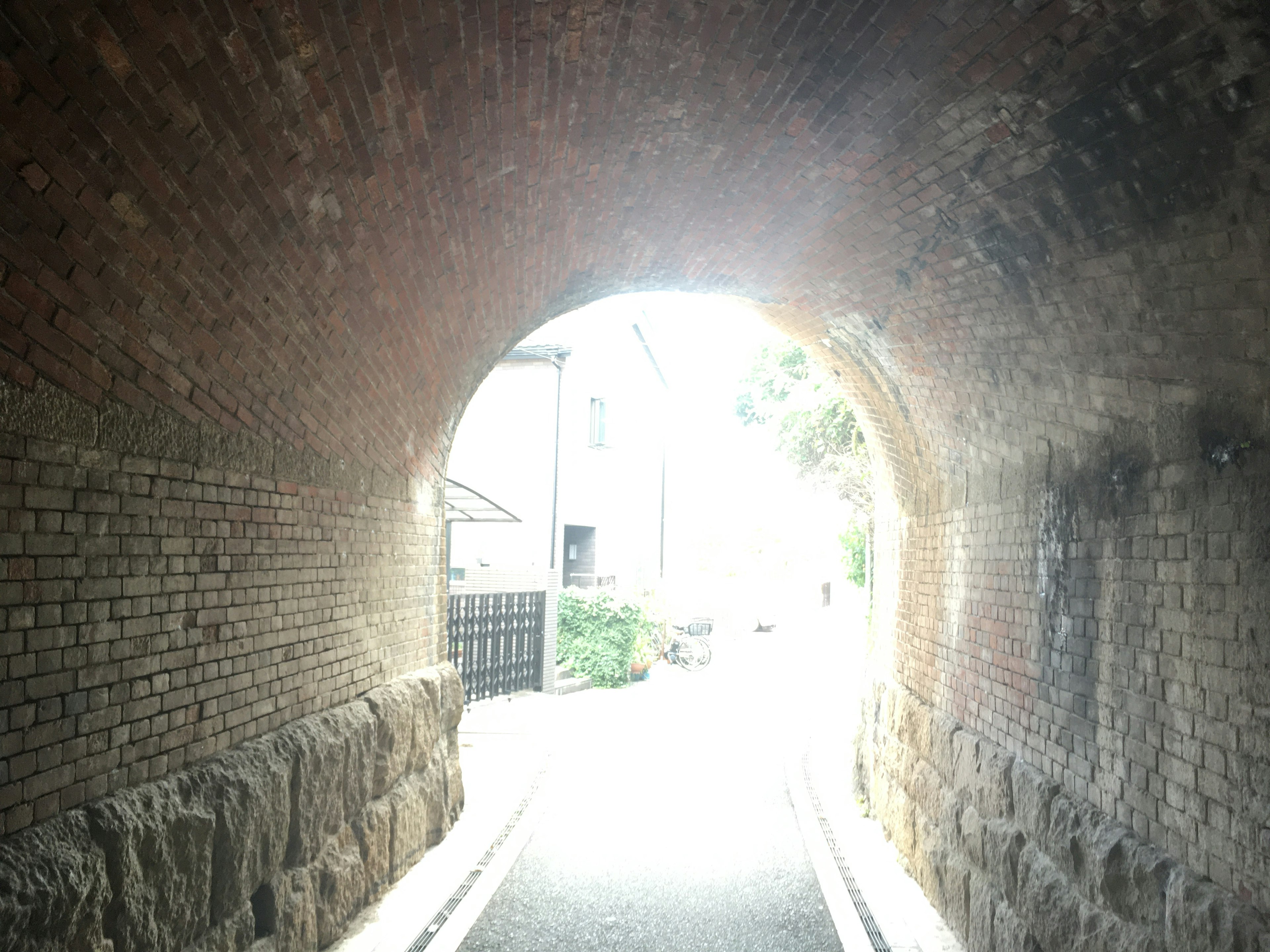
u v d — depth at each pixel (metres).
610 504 22.66
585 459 20.72
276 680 4.95
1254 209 3.14
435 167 5.14
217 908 4.08
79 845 3.11
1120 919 4.06
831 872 7.29
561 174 6.05
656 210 7.09
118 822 3.33
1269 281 3.20
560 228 7.12
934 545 7.42
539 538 18.42
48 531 3.06
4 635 2.85
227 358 4.28
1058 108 3.62
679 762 11.02
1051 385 4.91
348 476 6.11
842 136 4.88
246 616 4.57
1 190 2.71
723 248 7.68
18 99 2.67
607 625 17.81
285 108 3.79
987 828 5.62
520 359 18.56
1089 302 4.25
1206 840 3.51
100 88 2.92
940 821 6.61
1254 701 3.23
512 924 6.05
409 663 7.51
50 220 2.94
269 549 4.84
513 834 8.02
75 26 2.72
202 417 4.12
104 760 3.40
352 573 6.18
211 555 4.21
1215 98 3.02
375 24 3.75
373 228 5.13
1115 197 3.70
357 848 5.89
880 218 5.48
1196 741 3.60
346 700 6.04
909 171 4.79
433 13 3.90
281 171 4.05
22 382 2.91
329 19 3.56
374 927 5.82
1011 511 5.71
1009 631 5.66
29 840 2.92
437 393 7.91
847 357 8.40
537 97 4.92
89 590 3.29
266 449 4.82
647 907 6.45
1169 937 3.61
